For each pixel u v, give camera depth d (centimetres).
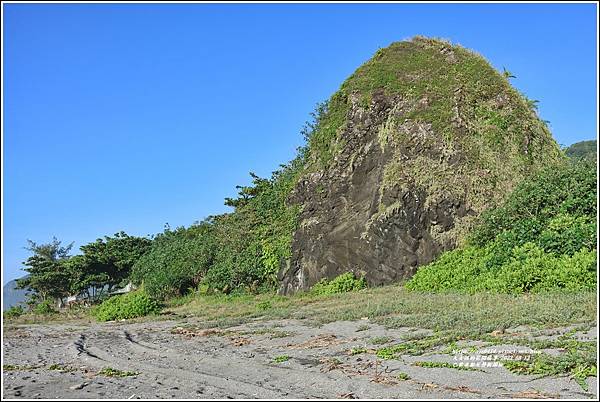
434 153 1941
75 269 4047
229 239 2642
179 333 1266
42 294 4078
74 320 1975
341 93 2308
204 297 2447
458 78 2128
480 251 1653
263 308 1672
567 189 1571
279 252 2280
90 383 749
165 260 3128
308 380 716
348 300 1622
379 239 1902
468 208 1831
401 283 1809
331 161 2184
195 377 766
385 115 2112
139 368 852
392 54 2314
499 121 2000
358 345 930
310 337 1056
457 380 673
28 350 1109
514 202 1662
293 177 2478
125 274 4172
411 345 874
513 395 604
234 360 881
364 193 2038
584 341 801
